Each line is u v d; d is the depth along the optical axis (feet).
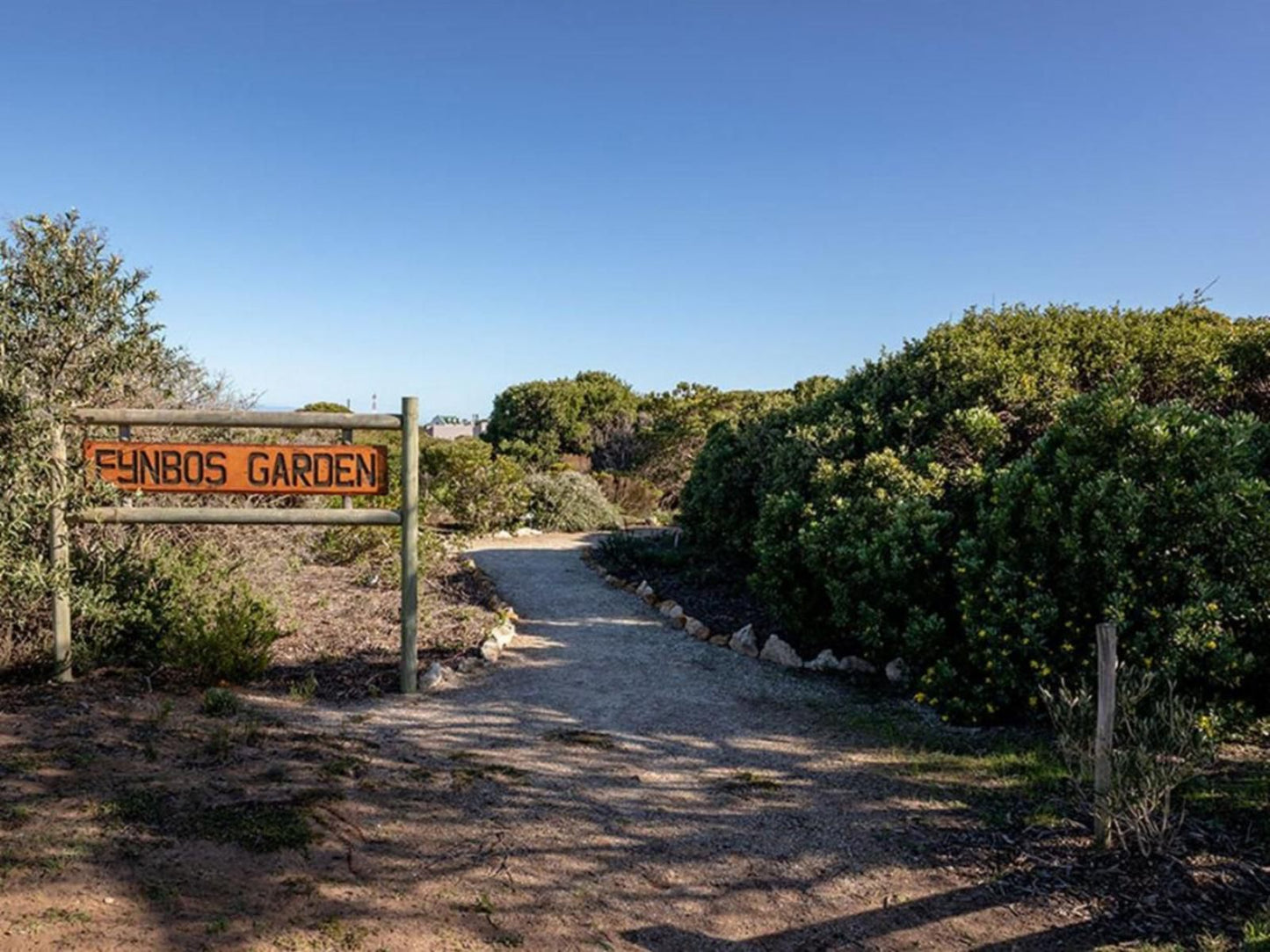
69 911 9.55
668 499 71.00
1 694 17.13
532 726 17.92
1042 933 10.69
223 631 18.95
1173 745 14.40
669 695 20.48
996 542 19.06
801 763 16.30
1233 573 16.56
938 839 13.20
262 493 19.40
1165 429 17.20
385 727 17.21
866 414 27.66
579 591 33.12
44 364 17.81
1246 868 11.89
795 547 23.80
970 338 28.19
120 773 13.43
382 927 10.00
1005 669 17.63
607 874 11.91
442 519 53.83
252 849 11.34
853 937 10.66
